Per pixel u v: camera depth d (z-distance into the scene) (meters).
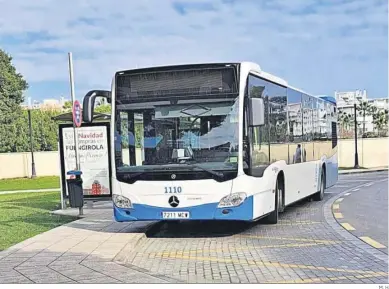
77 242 10.16
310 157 16.38
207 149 10.38
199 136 10.45
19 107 56.47
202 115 10.48
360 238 10.63
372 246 9.77
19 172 45.44
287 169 13.53
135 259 9.11
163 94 10.67
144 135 10.69
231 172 10.25
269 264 8.45
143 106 10.75
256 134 11.02
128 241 10.19
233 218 10.25
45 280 7.30
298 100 14.98
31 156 45.00
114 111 10.91
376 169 41.34
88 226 12.48
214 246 10.17
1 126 52.97
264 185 11.40
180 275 7.86
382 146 46.94
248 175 10.45
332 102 20.56
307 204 17.09
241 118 10.36
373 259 8.65
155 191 10.52
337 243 10.14
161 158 10.55
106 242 10.11
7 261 8.50
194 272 8.03
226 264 8.54
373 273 7.71
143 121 10.73
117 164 10.84
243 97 10.43
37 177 44.34
